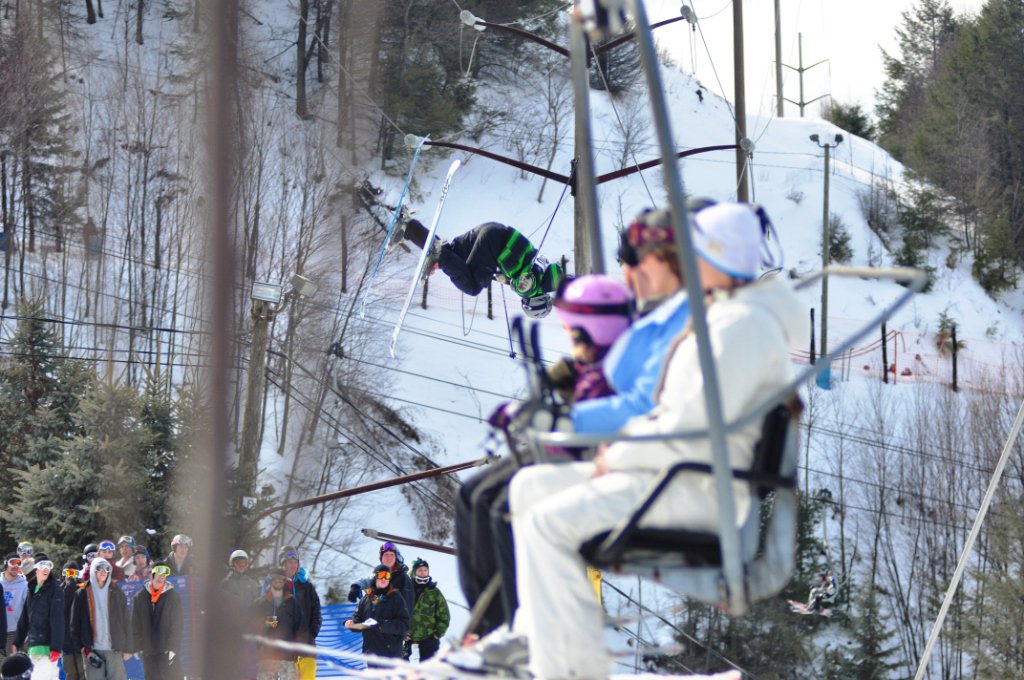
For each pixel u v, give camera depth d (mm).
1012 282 191250
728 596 10070
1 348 90562
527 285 41375
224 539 26391
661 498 9859
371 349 109562
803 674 97062
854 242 189000
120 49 164375
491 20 172875
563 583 10117
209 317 25688
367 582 42125
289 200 112875
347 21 134000
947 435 125000
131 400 76188
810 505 112438
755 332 9617
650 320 10281
